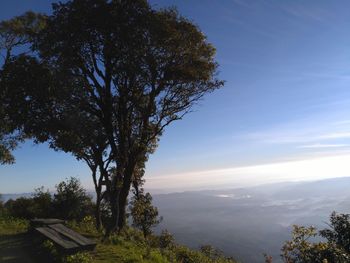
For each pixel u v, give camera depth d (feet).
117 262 37.73
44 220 53.88
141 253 45.29
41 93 58.13
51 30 60.85
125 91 66.54
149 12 60.39
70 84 59.72
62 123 59.98
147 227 67.56
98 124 63.36
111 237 51.19
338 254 32.55
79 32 58.54
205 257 66.33
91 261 36.17
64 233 44.39
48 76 58.85
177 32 62.18
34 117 60.08
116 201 60.39
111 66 63.77
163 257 49.19
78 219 86.33
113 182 63.67
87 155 63.57
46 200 87.10
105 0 59.62
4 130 76.64
